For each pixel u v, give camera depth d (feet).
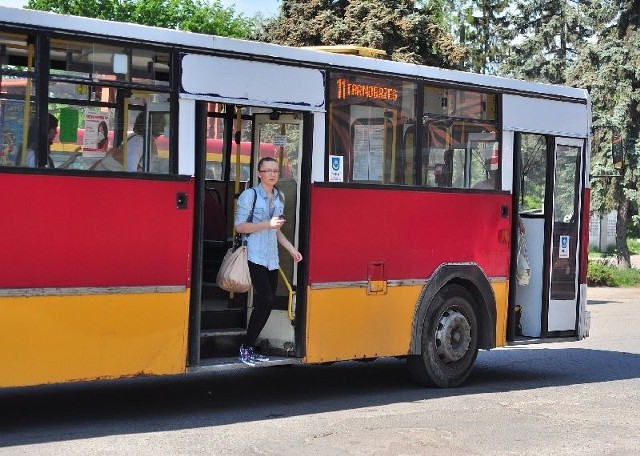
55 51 25.18
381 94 32.83
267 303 29.91
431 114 34.50
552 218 38.83
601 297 81.82
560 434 28.07
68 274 25.36
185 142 27.63
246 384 35.91
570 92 39.73
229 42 28.68
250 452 24.66
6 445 24.48
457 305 35.88
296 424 28.37
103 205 25.98
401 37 81.25
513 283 37.70
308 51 30.71
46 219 24.97
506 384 37.22
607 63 99.60
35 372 24.89
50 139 25.11
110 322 26.20
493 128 36.73
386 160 33.06
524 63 129.59
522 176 38.50
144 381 35.65
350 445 25.79
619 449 26.37
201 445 25.21
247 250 29.81
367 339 32.55
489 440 26.96
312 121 30.76
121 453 23.98
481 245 36.27
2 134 24.35
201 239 28.04
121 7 139.64
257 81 29.35
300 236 30.76
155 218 26.99
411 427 28.32
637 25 100.12
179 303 27.55
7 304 24.38
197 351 28.14
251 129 32.24
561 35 133.08
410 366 35.24
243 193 30.01
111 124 26.25
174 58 27.48
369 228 32.42
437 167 34.71
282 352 31.17
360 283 32.22
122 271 26.37
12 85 24.53
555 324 39.14
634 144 98.94
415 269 33.96
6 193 24.32
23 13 24.63
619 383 37.96
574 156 39.93
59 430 26.48
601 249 157.48
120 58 26.40
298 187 30.86
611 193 100.78
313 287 30.89
